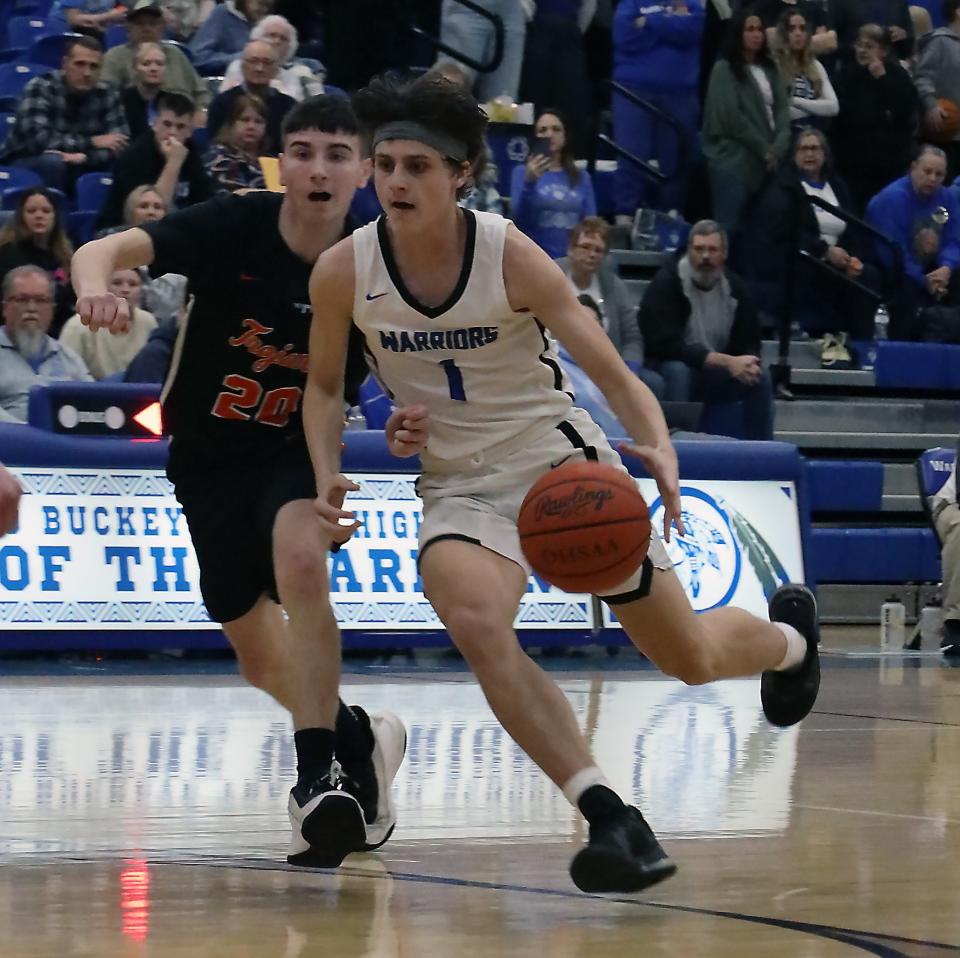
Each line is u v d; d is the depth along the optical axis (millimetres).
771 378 20375
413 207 5426
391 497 14016
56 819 6703
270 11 20828
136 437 13414
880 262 21750
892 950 4625
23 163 18688
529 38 21250
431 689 11898
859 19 23938
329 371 5938
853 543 18812
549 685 5434
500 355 5730
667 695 11867
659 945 4688
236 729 9625
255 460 6504
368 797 6152
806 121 22234
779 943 4715
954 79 24250
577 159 21219
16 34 22734
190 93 19516
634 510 5406
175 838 6352
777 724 7414
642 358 18031
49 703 10773
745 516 14789
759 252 20766
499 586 5535
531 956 4547
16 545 13055
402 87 5445
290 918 5031
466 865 5934
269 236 6277
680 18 21672
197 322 6383
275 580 6148
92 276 5945
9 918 4977
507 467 5781
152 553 13445
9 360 14445
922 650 15953
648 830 5215
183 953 4547
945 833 6594
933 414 21219
